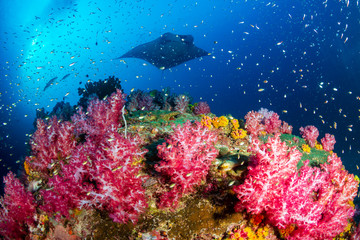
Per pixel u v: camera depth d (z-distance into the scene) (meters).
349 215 3.95
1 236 3.72
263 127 6.59
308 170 3.06
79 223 3.29
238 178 3.63
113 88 10.86
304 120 26.70
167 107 9.17
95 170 3.23
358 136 18.67
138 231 3.01
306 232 2.99
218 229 3.02
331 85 31.44
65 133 4.64
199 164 3.34
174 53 17.77
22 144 20.52
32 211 3.83
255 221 3.07
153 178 3.65
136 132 5.26
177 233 3.00
